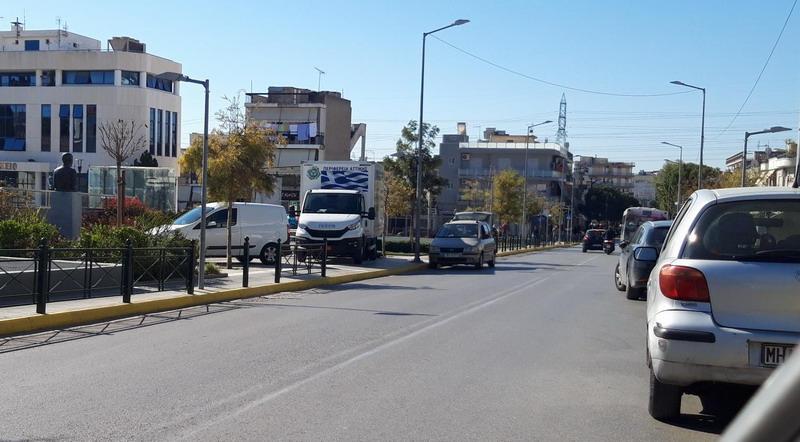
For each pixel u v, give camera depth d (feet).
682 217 21.08
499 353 31.78
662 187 246.68
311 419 21.04
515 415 21.80
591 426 20.77
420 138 99.30
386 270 81.51
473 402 23.24
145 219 66.23
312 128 208.95
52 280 44.09
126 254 44.65
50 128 195.42
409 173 164.25
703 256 18.99
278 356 30.40
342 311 45.91
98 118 193.06
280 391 24.35
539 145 295.07
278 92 219.41
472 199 237.25
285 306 48.70
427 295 57.16
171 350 31.58
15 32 235.20
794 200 19.33
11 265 42.42
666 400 20.77
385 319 42.16
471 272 88.74
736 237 19.11
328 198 89.40
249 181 70.79
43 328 37.37
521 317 44.11
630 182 512.63
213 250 81.82
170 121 207.41
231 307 48.03
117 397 23.30
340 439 19.19
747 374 17.92
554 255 150.30
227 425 20.34
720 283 18.44
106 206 102.32
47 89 195.52
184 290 52.70
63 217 71.61
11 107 197.36
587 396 24.25
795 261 18.25
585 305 51.39
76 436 19.17
